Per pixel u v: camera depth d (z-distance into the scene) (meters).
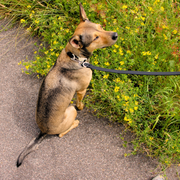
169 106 1.42
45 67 1.60
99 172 1.45
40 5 1.91
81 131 1.56
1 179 1.48
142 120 1.49
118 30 1.58
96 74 1.52
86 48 1.25
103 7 1.66
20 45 1.86
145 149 1.44
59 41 1.63
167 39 1.62
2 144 1.57
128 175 1.42
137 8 1.67
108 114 1.55
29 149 1.43
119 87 1.44
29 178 1.47
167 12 1.68
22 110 1.65
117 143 1.50
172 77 1.53
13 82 1.74
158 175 1.40
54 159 1.50
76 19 1.78
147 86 1.50
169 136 1.36
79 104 1.55
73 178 1.45
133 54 1.63
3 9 1.98
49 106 1.28
